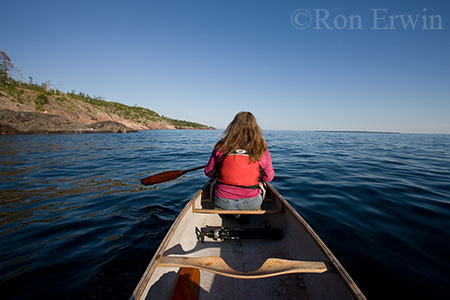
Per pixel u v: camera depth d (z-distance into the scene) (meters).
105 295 1.55
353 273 1.76
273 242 1.94
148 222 2.68
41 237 2.31
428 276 1.72
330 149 11.41
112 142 15.62
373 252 2.04
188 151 10.60
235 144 1.72
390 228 2.49
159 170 5.87
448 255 1.98
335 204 3.25
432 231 2.41
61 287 1.61
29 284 1.63
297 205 3.21
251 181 1.81
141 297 1.05
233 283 1.52
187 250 1.81
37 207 3.15
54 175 5.15
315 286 1.34
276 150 10.86
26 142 13.64
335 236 2.32
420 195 3.63
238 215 2.11
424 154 9.42
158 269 1.27
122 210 3.05
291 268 1.16
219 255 1.82
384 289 1.59
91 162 7.06
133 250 2.07
